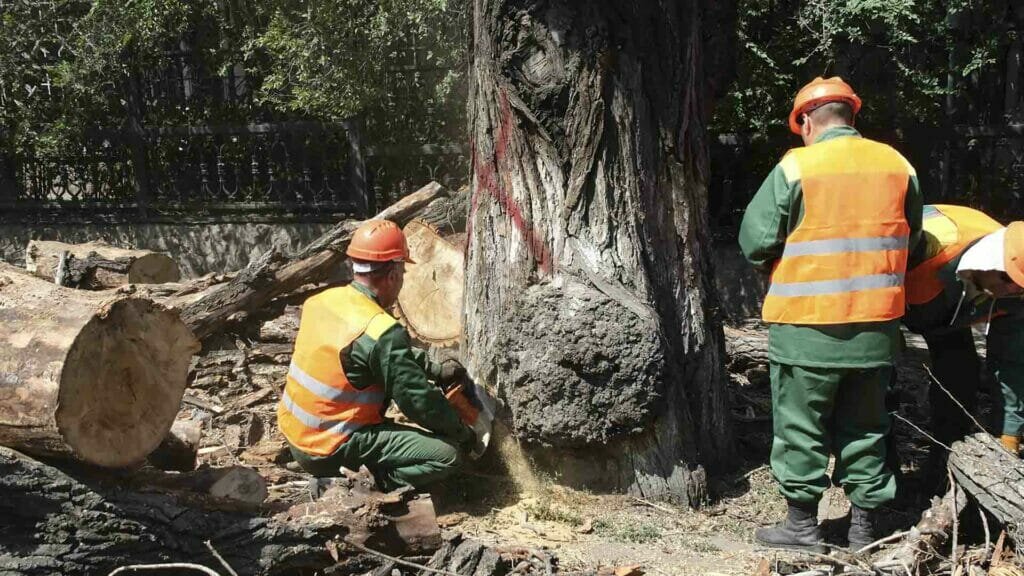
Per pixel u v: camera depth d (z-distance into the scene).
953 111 8.44
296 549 3.31
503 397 4.29
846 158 3.54
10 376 3.02
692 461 4.25
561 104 4.19
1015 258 3.63
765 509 4.20
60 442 3.04
